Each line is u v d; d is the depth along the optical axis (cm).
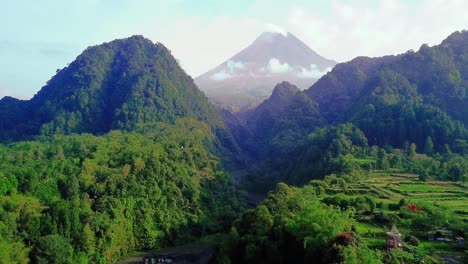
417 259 7769
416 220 9775
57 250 9894
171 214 14412
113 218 12400
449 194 13212
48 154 15262
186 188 15762
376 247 8294
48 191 12250
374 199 12331
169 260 12194
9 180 11656
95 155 14900
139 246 13088
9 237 9838
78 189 12825
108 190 13488
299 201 11038
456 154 17700
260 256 9256
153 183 14575
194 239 14275
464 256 8294
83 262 10638
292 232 8950
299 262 8581
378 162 17138
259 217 10394
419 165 16712
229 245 10238
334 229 7944
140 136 19012
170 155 17188
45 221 10650
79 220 11288
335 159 17800
